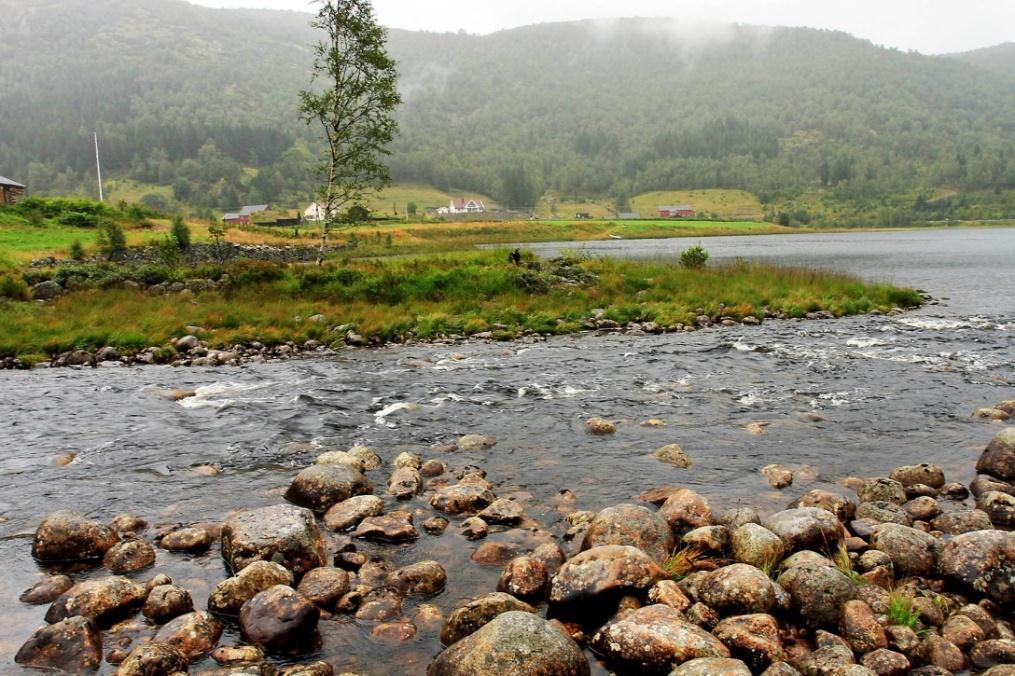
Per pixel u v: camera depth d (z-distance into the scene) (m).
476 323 21.16
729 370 14.79
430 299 24.72
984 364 15.26
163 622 5.23
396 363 16.08
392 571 6.03
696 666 4.19
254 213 154.75
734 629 4.78
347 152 31.02
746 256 67.94
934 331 20.58
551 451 9.43
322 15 29.48
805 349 17.34
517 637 4.43
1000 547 5.59
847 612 5.08
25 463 8.94
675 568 5.85
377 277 25.36
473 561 6.26
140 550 6.21
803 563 5.52
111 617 5.24
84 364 16.33
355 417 11.23
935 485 7.93
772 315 24.30
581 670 4.46
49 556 6.24
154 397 12.56
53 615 5.17
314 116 30.91
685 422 10.79
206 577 5.94
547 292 26.50
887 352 16.83
